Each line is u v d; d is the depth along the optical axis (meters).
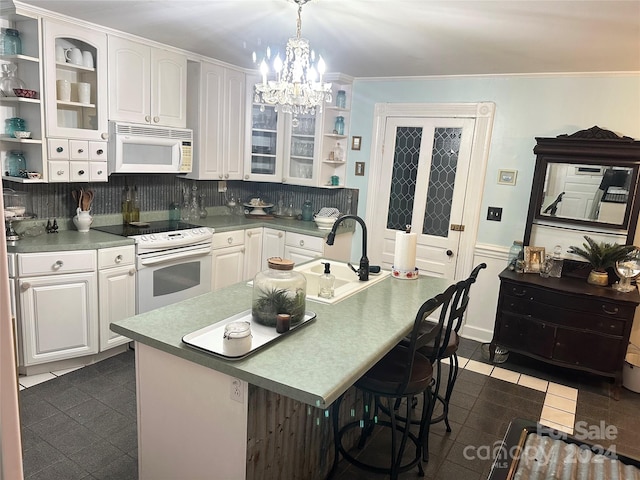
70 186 3.42
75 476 2.14
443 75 4.01
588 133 3.46
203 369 1.65
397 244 2.79
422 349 2.38
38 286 2.86
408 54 3.32
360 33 2.85
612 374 3.22
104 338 3.20
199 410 1.69
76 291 3.01
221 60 3.99
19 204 3.03
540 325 3.43
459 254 4.19
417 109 4.21
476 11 2.33
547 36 2.67
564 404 3.11
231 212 4.89
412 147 4.30
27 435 2.41
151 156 3.57
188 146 3.85
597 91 3.50
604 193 3.50
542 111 3.71
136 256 3.31
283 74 2.50
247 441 1.61
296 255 4.36
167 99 3.63
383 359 2.16
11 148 3.01
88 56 3.09
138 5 2.57
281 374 1.47
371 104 4.43
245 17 2.68
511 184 3.90
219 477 1.69
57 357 3.02
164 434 1.81
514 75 3.77
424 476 2.30
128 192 3.81
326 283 2.35
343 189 4.67
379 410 2.82
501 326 3.62
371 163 4.50
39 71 2.84
